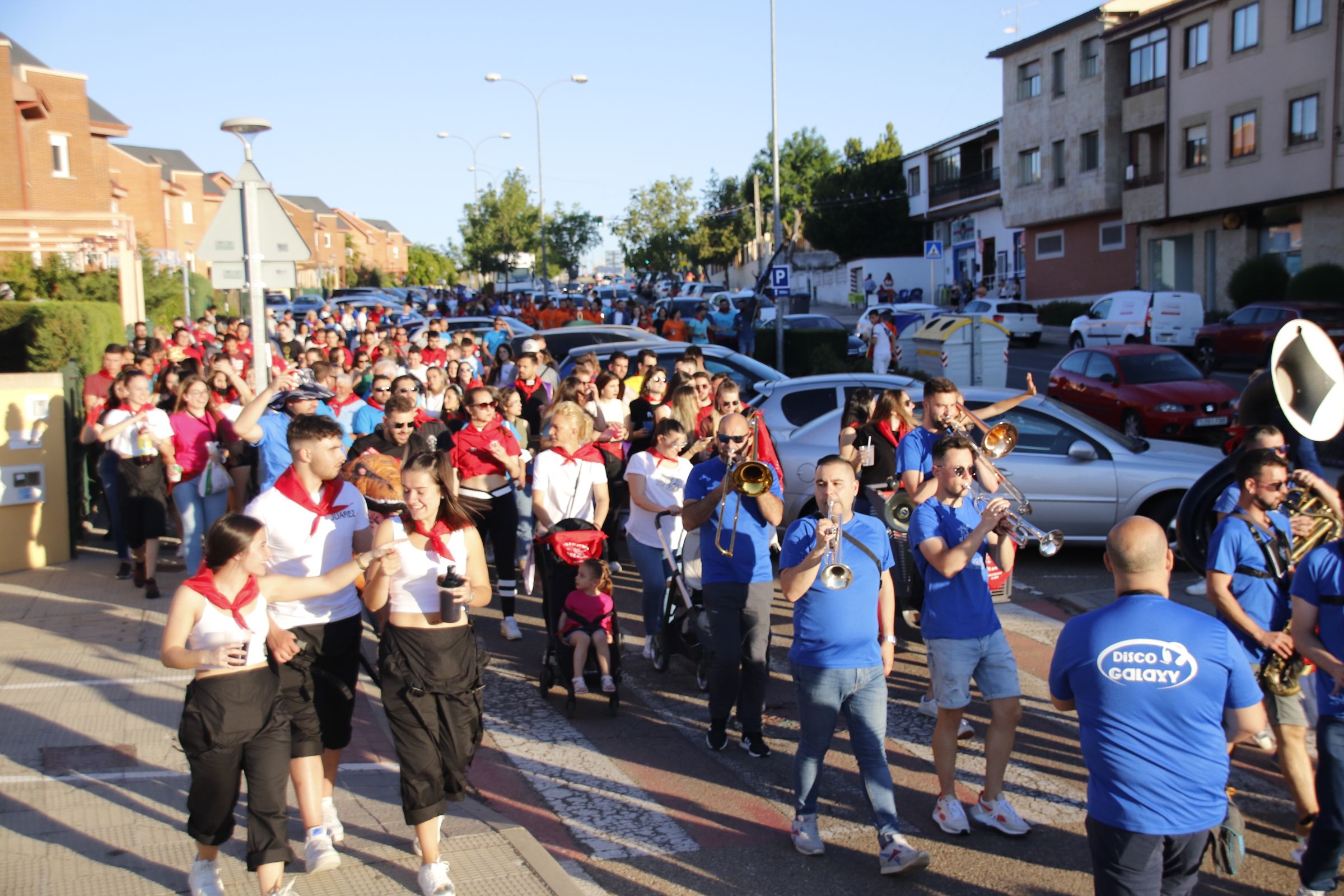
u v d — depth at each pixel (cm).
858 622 480
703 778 584
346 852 470
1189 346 2703
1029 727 648
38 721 609
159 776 539
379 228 11294
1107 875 352
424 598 439
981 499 542
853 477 484
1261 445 536
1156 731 346
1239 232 3347
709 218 6550
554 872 450
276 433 780
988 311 3472
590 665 692
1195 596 880
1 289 1833
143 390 866
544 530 723
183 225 5666
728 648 598
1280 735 483
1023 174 4444
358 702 693
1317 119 2939
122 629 796
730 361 1482
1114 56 3825
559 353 1888
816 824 505
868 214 5944
